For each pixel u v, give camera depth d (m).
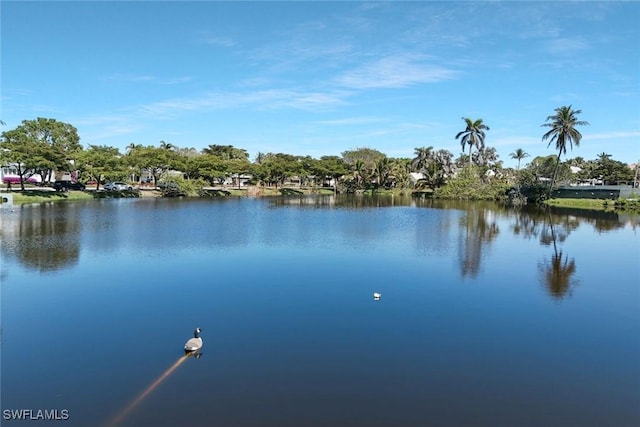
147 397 8.97
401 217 45.84
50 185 70.81
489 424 8.15
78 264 21.23
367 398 8.99
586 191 80.06
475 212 54.16
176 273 19.80
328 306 15.23
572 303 15.98
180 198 73.38
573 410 8.69
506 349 11.69
